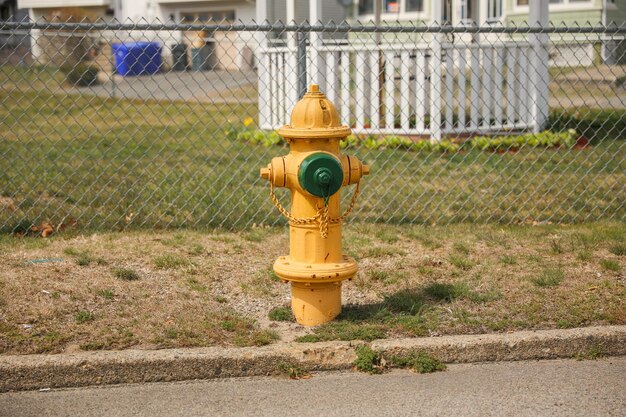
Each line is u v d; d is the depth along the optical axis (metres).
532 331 4.61
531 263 5.77
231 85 22.42
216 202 7.48
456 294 5.14
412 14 17.22
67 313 4.77
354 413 3.85
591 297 5.09
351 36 17.45
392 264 5.80
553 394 4.05
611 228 6.72
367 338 4.52
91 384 4.18
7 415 3.83
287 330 4.70
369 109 11.48
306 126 4.56
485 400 3.98
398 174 8.87
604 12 23.94
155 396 4.05
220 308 4.99
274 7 12.16
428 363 4.35
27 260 5.69
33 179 8.56
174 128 13.41
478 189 8.18
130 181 8.48
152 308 4.91
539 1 11.09
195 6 36.69
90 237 6.38
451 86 10.58
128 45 23.48
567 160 9.70
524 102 11.28
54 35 8.67
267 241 6.41
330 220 4.66
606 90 17.02
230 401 3.99
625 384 4.17
